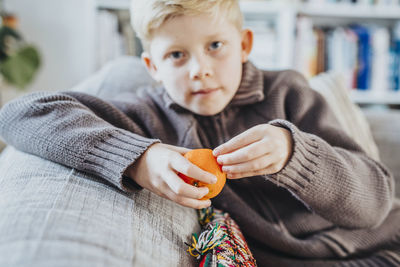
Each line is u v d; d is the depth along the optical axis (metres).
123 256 0.34
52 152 0.51
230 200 0.64
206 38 0.58
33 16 1.92
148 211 0.47
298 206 0.69
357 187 0.55
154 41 0.63
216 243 0.46
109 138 0.52
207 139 0.71
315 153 0.51
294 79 0.77
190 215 0.56
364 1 1.73
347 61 1.73
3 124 0.58
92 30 1.62
